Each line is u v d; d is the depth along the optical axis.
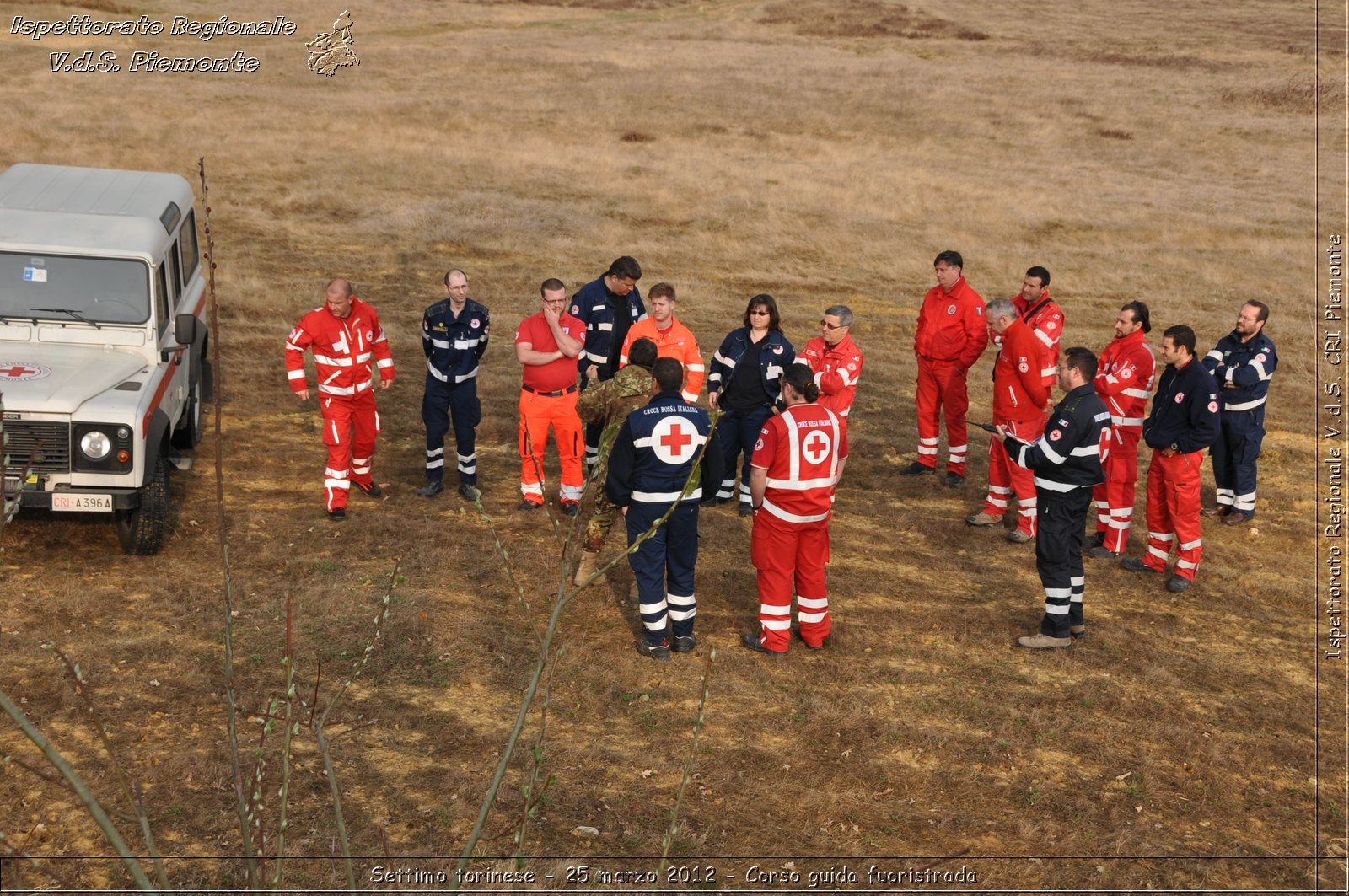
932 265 18.36
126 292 7.63
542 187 22.03
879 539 8.62
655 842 4.77
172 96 28.61
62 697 5.47
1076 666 6.66
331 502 8.10
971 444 11.08
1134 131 32.41
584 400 7.12
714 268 17.81
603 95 33.53
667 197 21.58
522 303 15.17
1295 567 8.45
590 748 5.45
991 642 6.93
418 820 4.79
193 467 9.02
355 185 21.16
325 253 17.09
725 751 5.53
